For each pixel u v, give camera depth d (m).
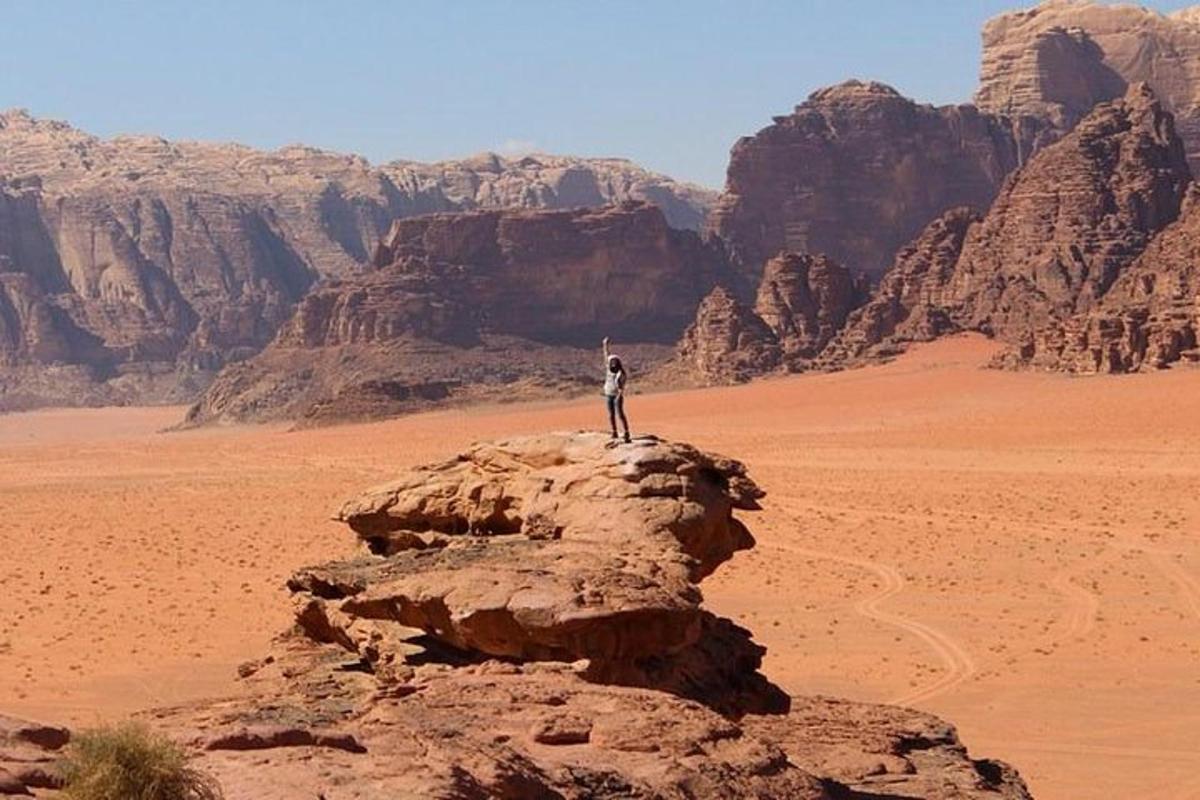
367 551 39.84
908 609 68.69
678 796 22.56
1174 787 42.84
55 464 190.25
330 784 19.83
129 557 90.88
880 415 180.88
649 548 34.16
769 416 189.50
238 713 26.23
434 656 32.69
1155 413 153.62
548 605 30.33
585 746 24.12
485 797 20.39
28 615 71.00
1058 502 103.69
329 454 178.62
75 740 19.48
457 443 180.25
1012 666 57.25
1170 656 58.62
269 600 73.75
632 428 186.25
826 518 101.31
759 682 34.22
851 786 28.83
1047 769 44.69
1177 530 89.62
